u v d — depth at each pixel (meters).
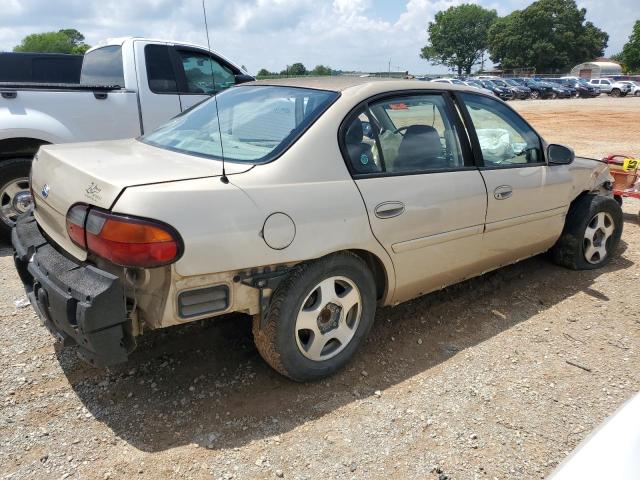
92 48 7.05
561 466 1.56
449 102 3.71
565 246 4.80
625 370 3.36
